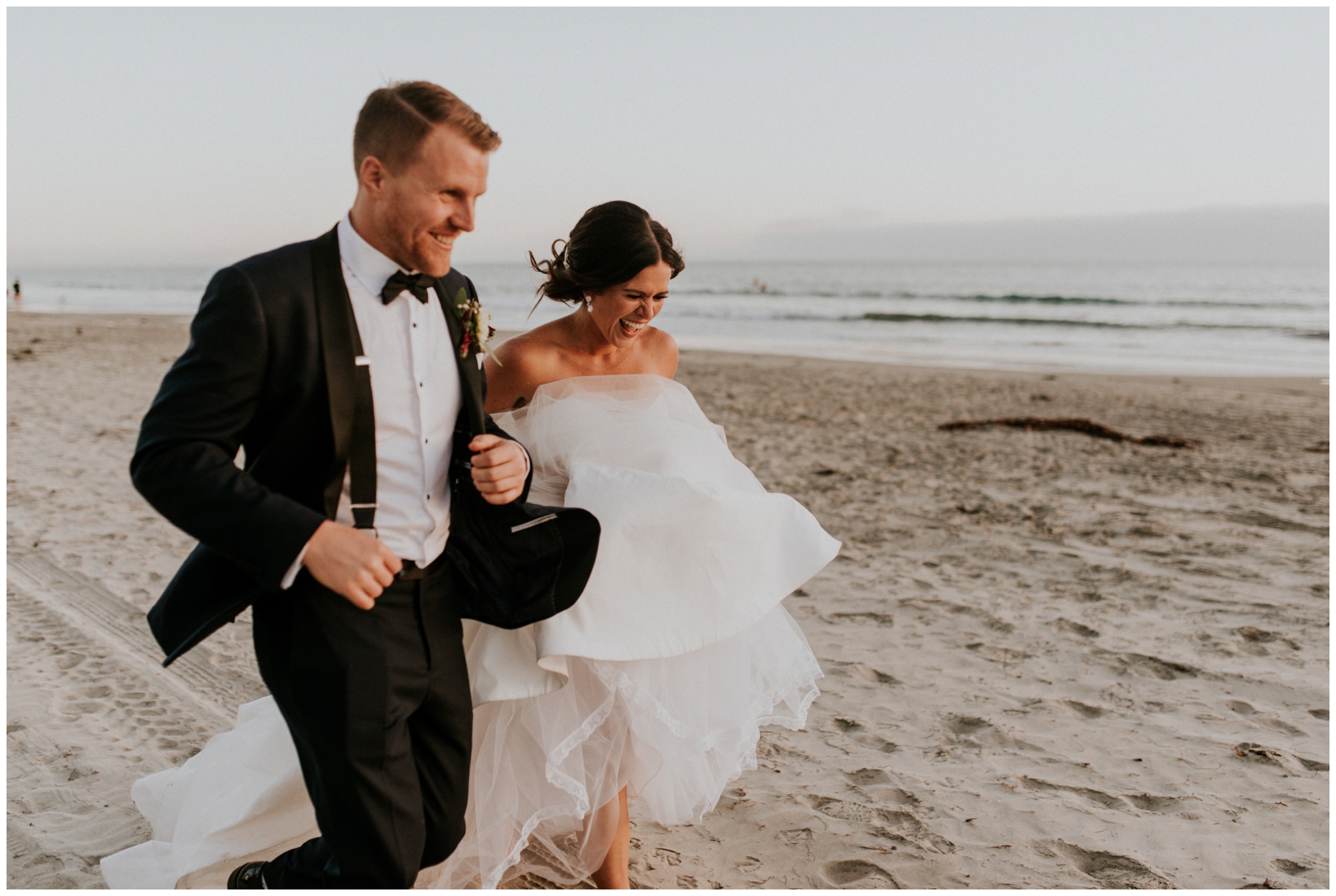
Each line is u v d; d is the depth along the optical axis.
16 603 4.53
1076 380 16.83
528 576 1.95
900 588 5.16
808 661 2.44
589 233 2.22
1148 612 4.74
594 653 2.01
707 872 2.58
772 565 2.27
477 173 1.66
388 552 1.64
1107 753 3.31
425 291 1.79
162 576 4.96
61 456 7.91
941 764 3.23
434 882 2.23
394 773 1.75
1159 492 7.47
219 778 2.34
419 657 1.82
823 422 11.07
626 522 2.12
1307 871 2.57
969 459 8.76
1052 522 6.52
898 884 2.52
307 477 1.73
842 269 125.44
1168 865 2.62
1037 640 4.39
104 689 3.63
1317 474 8.16
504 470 1.82
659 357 2.66
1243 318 35.06
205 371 1.58
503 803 2.20
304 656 1.72
